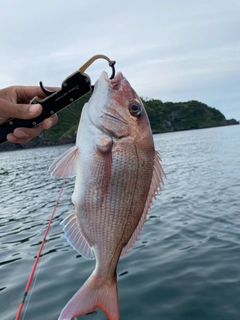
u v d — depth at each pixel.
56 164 0.39
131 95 0.41
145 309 0.87
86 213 0.39
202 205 1.89
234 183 2.49
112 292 0.38
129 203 0.40
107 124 0.40
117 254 0.39
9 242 1.58
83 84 0.41
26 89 0.46
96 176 0.39
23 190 3.39
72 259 1.26
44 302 0.95
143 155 0.40
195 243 1.29
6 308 0.94
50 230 1.70
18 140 0.43
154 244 1.32
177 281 1.00
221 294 0.91
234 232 1.38
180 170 3.72
